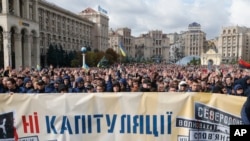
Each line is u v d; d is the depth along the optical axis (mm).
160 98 5863
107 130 5926
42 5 101562
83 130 5926
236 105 5828
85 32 147000
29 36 71438
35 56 76062
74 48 133375
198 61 140250
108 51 115750
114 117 5914
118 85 9625
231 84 12516
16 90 9484
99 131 5938
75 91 10078
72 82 13258
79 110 5914
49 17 109125
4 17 60906
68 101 5910
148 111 5879
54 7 110688
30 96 5926
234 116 5844
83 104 5914
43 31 103375
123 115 5902
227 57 197500
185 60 138625
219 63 159625
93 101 5918
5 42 61750
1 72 20844
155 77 16031
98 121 5930
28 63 71312
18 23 65688
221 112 5863
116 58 117438
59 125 5930
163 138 5879
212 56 160625
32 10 76062
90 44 154000
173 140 5871
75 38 134250
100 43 159250
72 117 5918
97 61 95312
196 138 5871
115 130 5922
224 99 5848
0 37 69188
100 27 158125
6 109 5887
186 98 5863
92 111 5922
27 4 71750
